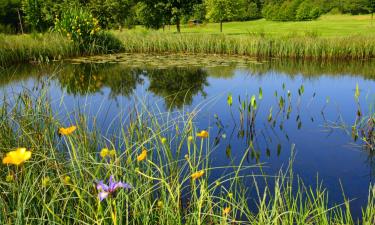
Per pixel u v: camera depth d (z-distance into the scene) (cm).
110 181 194
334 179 445
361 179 445
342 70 1327
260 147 553
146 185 291
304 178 446
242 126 647
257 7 6088
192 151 493
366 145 560
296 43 1614
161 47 1778
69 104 732
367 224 293
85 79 1094
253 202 372
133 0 3606
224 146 554
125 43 1803
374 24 3553
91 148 377
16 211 225
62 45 1550
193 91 948
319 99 865
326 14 5597
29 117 420
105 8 3309
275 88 999
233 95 903
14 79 1025
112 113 668
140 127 391
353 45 1590
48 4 3077
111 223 230
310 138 593
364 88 996
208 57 1602
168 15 3025
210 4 3541
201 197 260
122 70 1262
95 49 1694
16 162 162
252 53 1662
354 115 722
